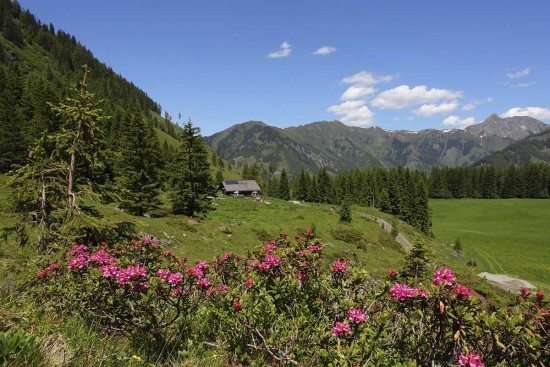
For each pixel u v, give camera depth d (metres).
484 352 3.59
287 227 66.94
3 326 4.14
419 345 3.98
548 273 72.50
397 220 104.00
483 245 95.56
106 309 5.09
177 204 53.72
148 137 49.44
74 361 3.71
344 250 54.69
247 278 5.42
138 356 4.52
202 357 4.96
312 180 136.38
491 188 179.88
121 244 8.20
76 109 14.17
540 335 3.59
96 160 14.64
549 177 174.00
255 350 5.04
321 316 4.93
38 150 14.15
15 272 7.67
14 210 13.80
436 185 184.75
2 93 86.31
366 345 3.91
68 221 12.97
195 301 5.35
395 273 4.87
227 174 198.00
